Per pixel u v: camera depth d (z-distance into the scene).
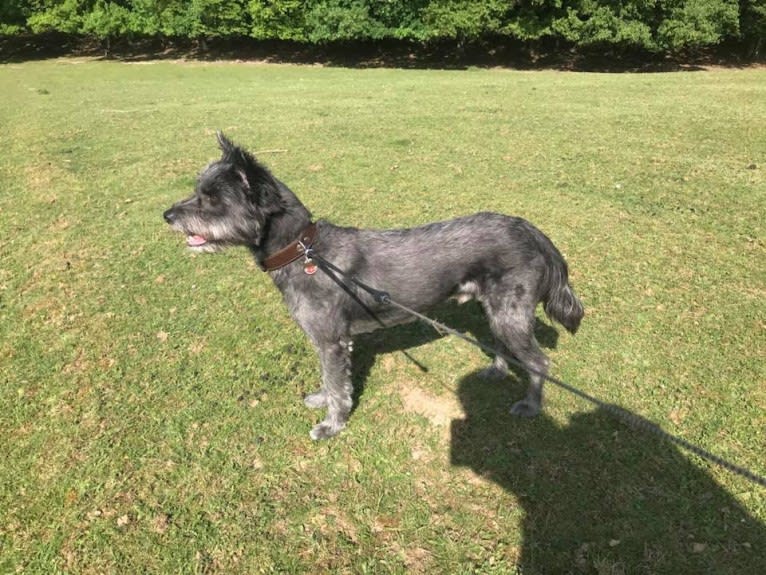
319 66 8.54
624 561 0.96
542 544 1.00
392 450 1.20
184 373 1.43
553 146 2.91
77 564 1.00
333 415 1.23
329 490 1.12
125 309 1.68
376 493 1.11
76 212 2.29
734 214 2.06
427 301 1.17
